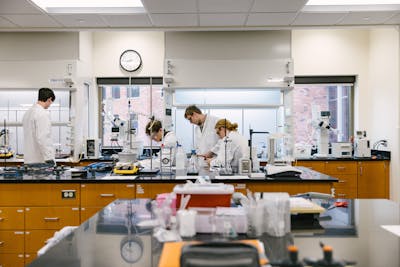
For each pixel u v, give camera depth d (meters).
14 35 4.98
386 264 1.07
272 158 3.46
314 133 5.85
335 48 5.76
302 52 5.76
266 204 1.40
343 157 5.18
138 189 3.04
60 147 5.39
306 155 5.31
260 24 4.36
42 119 3.62
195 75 4.84
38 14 3.96
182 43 4.88
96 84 5.92
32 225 3.06
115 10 3.90
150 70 5.82
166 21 4.23
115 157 4.10
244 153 3.50
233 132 3.63
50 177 3.17
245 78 4.84
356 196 5.12
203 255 0.83
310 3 3.80
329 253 0.93
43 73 4.98
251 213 1.40
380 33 5.35
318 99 5.99
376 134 5.52
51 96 3.76
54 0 3.73
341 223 1.56
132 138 4.13
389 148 5.12
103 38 5.84
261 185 3.05
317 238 1.34
